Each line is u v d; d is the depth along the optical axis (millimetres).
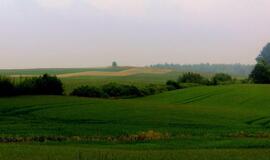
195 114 57562
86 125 44469
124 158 24031
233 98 86812
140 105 65688
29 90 75312
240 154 26297
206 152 27031
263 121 54312
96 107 59750
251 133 41031
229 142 33281
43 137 35375
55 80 79062
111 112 55344
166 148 30484
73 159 23312
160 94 97125
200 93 95250
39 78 77938
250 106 77812
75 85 93562
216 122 50281
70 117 50312
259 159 24641
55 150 26438
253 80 122625
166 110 60531
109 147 30531
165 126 45156
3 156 23984
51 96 73562
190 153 26438
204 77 124062
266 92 94062
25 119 48688
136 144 32719
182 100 86688
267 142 33188
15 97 70625
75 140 34469
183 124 47312
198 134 39531
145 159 23922
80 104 62688
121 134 38406
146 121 48688
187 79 121250
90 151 26234
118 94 90250
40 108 57156
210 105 79188
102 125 44656
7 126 42656
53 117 50188
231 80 125312
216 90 98812
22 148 27297
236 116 58094
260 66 121688
